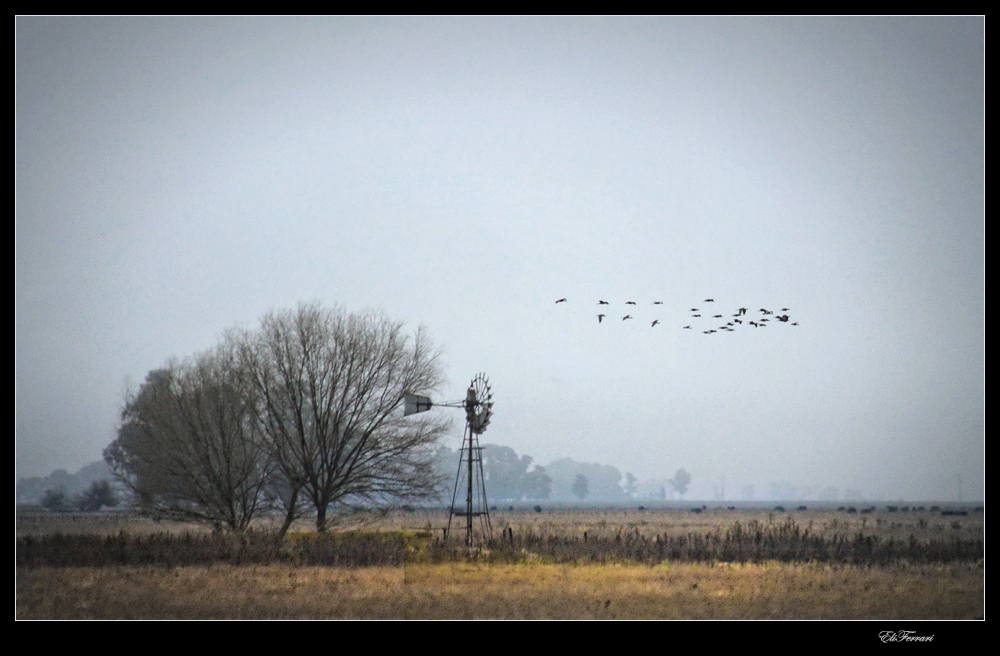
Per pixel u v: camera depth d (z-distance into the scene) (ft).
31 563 149.59
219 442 213.05
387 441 212.43
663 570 145.79
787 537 202.59
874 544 187.21
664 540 194.08
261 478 214.69
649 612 108.27
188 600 116.37
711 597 118.83
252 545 170.50
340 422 210.18
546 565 152.46
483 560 158.40
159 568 145.79
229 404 212.84
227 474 209.56
